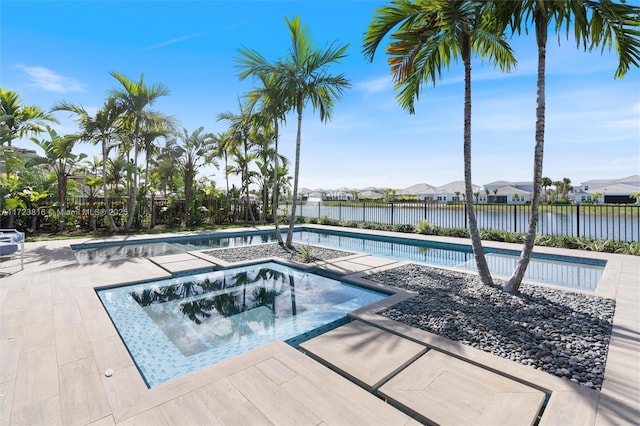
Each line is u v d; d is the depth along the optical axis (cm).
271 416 186
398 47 443
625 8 346
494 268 653
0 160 877
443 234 1017
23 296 406
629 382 219
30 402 198
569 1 347
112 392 209
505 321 330
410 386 217
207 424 179
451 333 303
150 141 1226
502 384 220
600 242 742
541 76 387
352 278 520
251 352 262
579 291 425
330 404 197
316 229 1273
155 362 288
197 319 387
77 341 282
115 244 894
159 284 516
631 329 307
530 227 410
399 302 395
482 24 461
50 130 1034
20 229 984
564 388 212
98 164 1260
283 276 576
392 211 1324
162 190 1389
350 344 282
